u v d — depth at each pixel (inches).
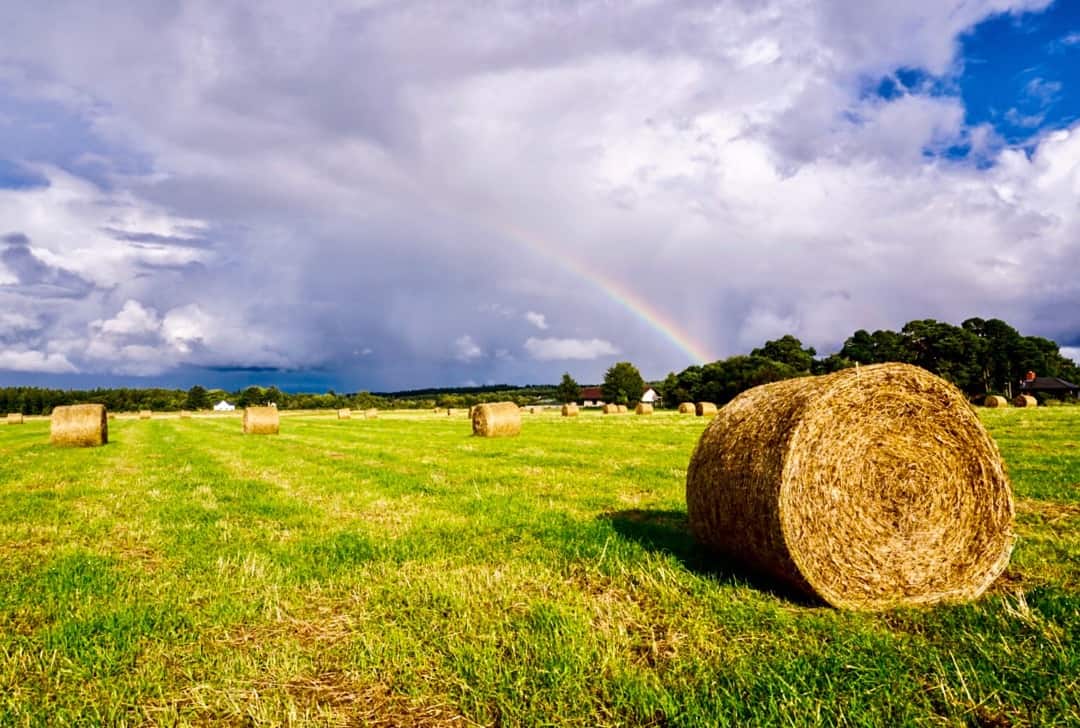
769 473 237.3
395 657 187.3
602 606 225.1
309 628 215.5
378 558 294.4
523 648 190.4
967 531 243.8
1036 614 204.7
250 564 284.7
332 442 1067.3
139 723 160.1
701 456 285.7
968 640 189.6
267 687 175.2
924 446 247.8
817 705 153.9
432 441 1042.1
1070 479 451.5
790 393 261.4
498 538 324.8
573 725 153.2
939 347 3858.3
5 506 445.4
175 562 294.7
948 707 153.4
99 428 1061.8
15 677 181.9
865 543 235.3
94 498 482.3
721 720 148.0
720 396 3939.5
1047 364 3850.9
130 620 218.1
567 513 382.9
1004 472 244.1
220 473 635.5
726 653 185.8
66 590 252.5
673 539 312.7
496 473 579.5
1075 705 153.4
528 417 2105.1
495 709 161.8
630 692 162.4
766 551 241.1
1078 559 266.5
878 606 231.6
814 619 213.6
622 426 1366.9
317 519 386.9
